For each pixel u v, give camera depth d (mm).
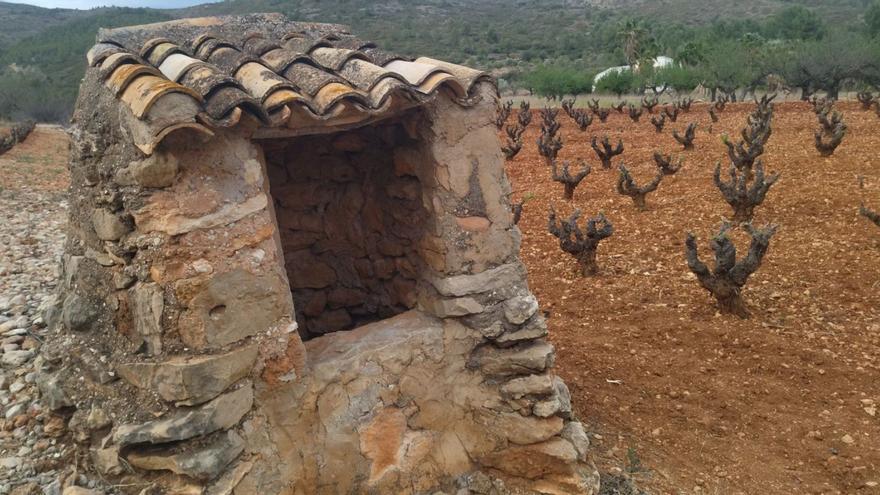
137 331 3449
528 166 17641
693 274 8500
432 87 3732
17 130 25828
